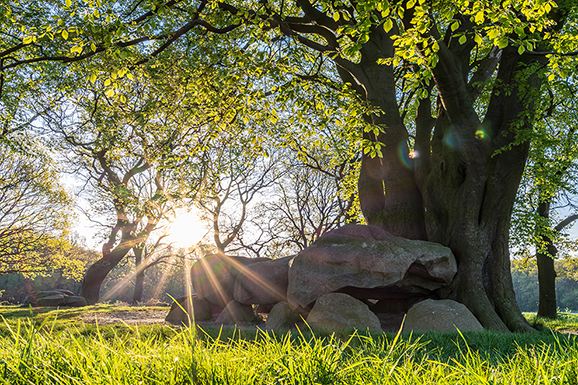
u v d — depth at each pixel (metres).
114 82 9.69
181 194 21.53
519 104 11.03
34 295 28.94
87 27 8.85
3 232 24.17
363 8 7.74
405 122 22.31
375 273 9.77
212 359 2.62
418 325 8.66
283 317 10.45
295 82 10.65
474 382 2.47
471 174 11.05
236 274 13.96
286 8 15.52
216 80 12.29
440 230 11.66
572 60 9.09
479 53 16.45
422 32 7.36
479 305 10.05
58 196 25.67
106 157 27.05
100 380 2.23
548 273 21.52
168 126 19.14
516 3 6.96
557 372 2.66
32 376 2.39
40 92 19.48
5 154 24.03
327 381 2.53
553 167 17.53
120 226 30.27
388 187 12.86
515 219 19.19
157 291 70.00
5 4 10.86
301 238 32.34
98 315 14.29
